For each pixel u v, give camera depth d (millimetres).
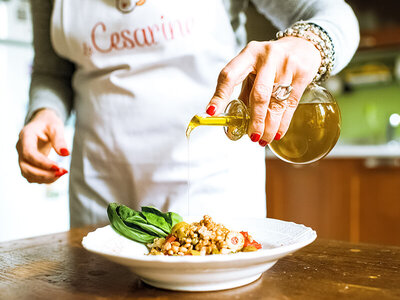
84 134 1040
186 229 632
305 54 609
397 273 616
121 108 979
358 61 3078
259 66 588
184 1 930
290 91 574
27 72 2629
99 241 636
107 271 659
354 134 3154
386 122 3033
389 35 2715
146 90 959
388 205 2375
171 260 491
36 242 848
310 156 653
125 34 956
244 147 1007
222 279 538
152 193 998
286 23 889
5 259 732
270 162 2711
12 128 2570
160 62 949
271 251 509
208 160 968
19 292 572
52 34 1028
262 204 1056
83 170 1041
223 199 979
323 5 794
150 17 936
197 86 955
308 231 641
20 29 2564
